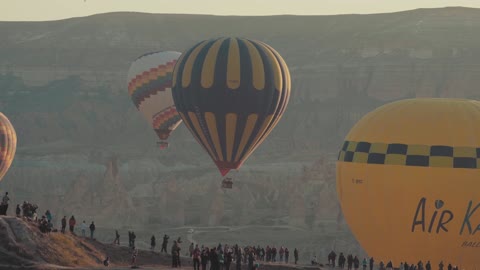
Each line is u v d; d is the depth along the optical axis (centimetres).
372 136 14400
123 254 12850
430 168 13712
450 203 13662
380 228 14238
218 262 11819
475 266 13938
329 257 16212
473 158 13688
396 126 14188
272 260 15575
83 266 11794
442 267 13912
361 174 14362
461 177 13612
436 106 14262
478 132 13875
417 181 13750
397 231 14050
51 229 12338
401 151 13950
